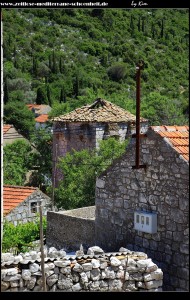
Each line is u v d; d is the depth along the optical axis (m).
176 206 13.66
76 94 62.12
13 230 22.25
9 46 73.19
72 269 12.59
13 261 12.34
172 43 58.66
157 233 14.12
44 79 70.06
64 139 37.75
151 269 13.00
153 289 12.98
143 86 52.19
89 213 20.31
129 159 14.91
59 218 18.23
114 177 15.34
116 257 13.24
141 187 14.57
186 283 13.37
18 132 51.91
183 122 42.50
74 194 29.12
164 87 51.06
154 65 54.75
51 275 12.41
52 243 18.56
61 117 37.94
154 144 14.16
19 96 67.75
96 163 30.17
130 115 37.72
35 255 13.05
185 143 14.01
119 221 15.21
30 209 27.77
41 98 67.19
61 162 32.22
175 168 13.66
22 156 42.09
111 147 31.27
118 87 57.19
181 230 13.52
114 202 15.36
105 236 15.63
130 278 12.99
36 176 42.09
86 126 36.62
